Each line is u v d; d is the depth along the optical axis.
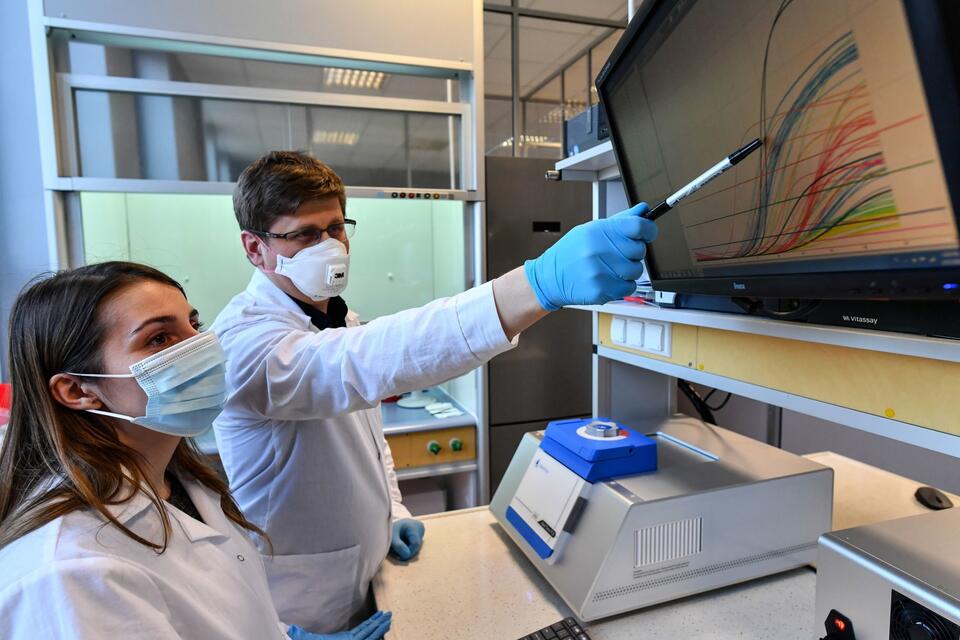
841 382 0.74
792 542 0.95
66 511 0.54
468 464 2.23
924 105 0.44
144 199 2.14
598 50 3.47
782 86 0.58
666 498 0.85
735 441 1.13
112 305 0.61
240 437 1.07
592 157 1.22
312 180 1.03
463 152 2.16
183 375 0.65
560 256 0.71
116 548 0.55
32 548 0.50
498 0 3.02
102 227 1.99
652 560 0.84
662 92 0.80
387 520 1.18
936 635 0.53
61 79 1.71
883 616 0.59
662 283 1.03
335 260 1.07
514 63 3.11
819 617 0.68
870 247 0.56
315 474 1.07
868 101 0.49
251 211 1.05
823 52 0.52
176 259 2.23
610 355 1.32
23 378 0.60
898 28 0.43
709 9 0.63
